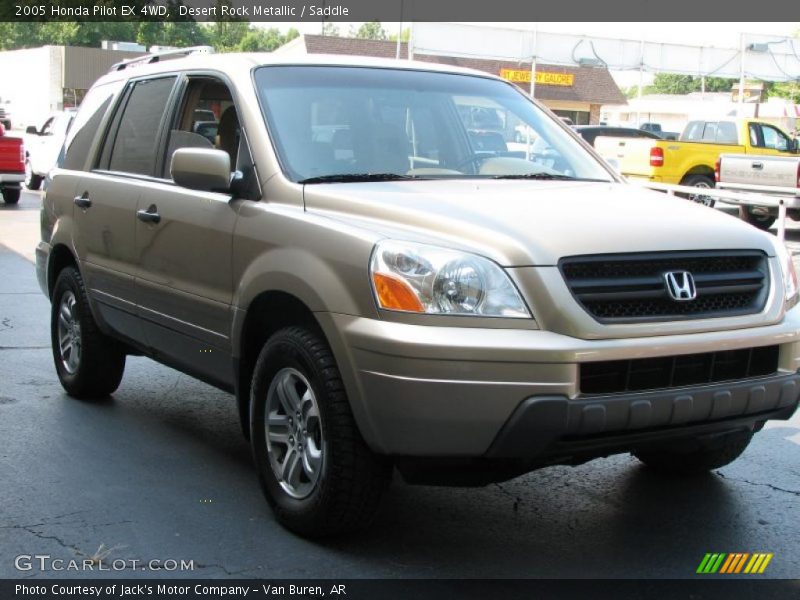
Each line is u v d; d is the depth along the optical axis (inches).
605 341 144.9
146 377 279.9
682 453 198.5
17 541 164.7
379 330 146.3
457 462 147.2
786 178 665.6
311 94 193.8
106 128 242.1
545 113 223.6
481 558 162.6
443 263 145.8
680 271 154.3
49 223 257.4
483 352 141.3
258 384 172.1
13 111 1750.7
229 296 180.2
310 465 163.5
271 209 173.5
